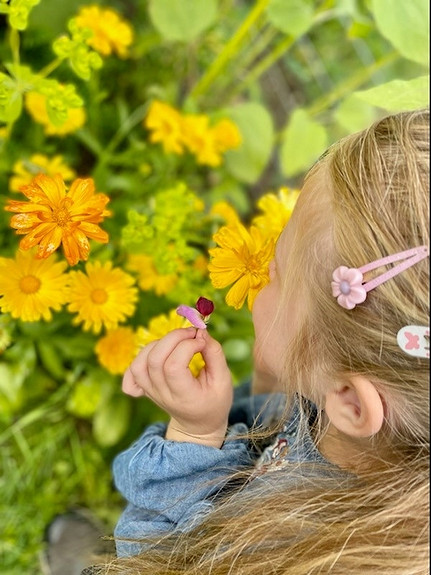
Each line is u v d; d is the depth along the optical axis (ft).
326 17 5.66
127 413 5.31
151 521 3.39
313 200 2.89
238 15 6.55
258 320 3.21
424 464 2.82
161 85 6.28
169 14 5.15
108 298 3.80
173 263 4.02
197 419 3.32
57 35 5.47
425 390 2.65
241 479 3.41
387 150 2.68
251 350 5.30
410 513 2.78
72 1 5.55
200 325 3.02
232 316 4.90
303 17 5.12
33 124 5.40
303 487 3.08
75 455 5.38
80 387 5.11
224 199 6.34
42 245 2.85
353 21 5.06
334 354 2.85
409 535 2.80
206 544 3.14
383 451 2.98
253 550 3.03
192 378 3.22
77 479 5.37
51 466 5.35
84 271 4.03
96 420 5.24
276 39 6.97
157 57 6.32
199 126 5.16
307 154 5.37
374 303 2.64
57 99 3.68
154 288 4.73
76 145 5.88
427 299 2.51
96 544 4.82
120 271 3.81
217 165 5.57
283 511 3.00
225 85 6.47
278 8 5.08
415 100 3.87
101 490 5.41
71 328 4.99
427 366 2.61
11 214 4.62
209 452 3.35
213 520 3.13
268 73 7.20
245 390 4.58
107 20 4.87
